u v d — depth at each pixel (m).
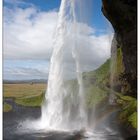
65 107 43.28
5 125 34.06
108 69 56.94
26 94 63.44
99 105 44.09
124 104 38.69
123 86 44.62
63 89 45.59
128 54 35.69
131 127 29.78
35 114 42.72
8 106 48.78
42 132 31.56
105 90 49.72
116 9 33.44
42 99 56.94
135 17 31.80
